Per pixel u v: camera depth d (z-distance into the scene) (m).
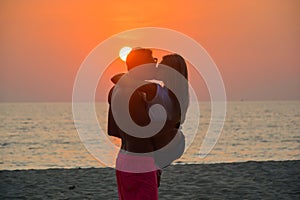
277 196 7.23
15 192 7.81
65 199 7.28
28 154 30.80
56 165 23.72
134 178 3.86
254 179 8.62
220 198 7.16
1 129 64.12
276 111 151.38
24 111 177.25
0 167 23.03
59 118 110.88
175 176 9.02
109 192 7.75
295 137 47.75
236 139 44.59
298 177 8.77
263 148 35.12
